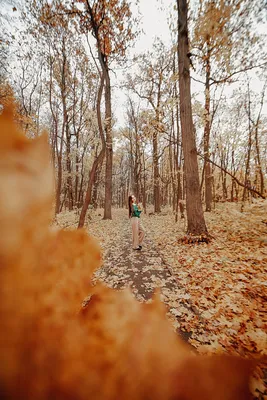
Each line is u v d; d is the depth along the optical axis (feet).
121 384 0.67
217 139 40.75
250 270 11.77
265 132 48.98
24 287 0.60
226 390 0.70
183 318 8.13
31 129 21.35
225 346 6.46
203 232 19.19
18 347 0.56
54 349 0.61
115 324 0.78
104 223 38.70
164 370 0.74
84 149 52.47
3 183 0.60
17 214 0.61
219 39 13.88
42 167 0.68
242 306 8.59
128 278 12.46
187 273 12.61
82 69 46.98
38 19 27.09
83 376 0.63
